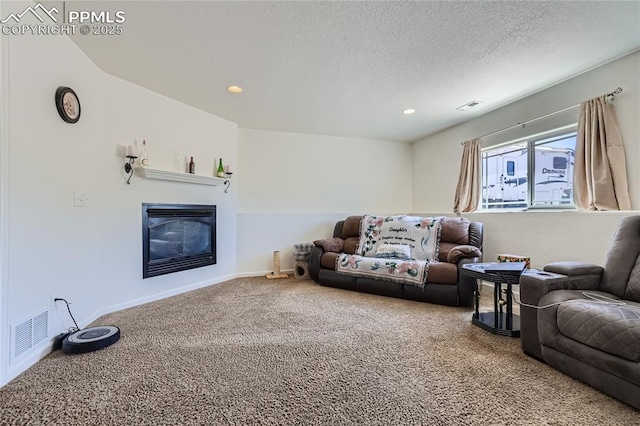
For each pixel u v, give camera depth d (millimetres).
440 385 1520
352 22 1969
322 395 1433
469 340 2086
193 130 3527
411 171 5355
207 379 1570
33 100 1763
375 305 2920
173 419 1259
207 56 2391
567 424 1230
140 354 1854
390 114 3812
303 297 3203
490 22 1970
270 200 4535
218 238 3900
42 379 1563
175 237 3352
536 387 1501
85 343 1862
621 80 2400
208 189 3732
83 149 2303
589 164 2561
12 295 1587
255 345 1996
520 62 2498
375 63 2510
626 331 1313
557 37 2141
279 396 1424
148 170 2891
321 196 4836
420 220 3840
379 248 3768
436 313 2682
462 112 3727
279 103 3424
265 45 2234
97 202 2502
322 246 3879
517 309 2795
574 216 2674
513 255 3123
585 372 1493
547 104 2998
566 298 1670
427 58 2430
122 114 2770
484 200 3928
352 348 1954
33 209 1759
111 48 2258
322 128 4445
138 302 2912
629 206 2336
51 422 1241
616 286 1799
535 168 3215
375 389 1483
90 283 2398
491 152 3811
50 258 1913
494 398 1410
